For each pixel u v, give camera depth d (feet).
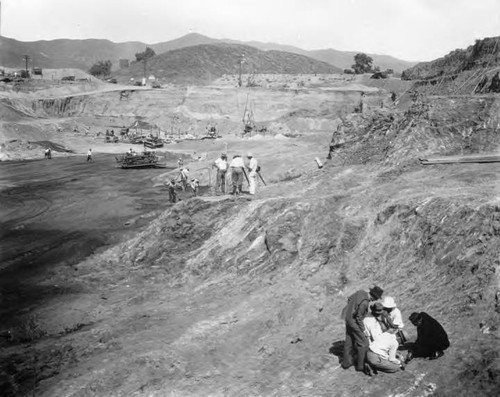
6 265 75.10
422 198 51.96
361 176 73.20
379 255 50.24
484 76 105.09
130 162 170.81
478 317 34.24
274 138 215.92
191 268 64.90
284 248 57.93
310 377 34.06
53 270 72.33
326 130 275.18
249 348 41.14
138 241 76.07
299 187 77.41
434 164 67.31
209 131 256.52
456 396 28.07
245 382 35.45
